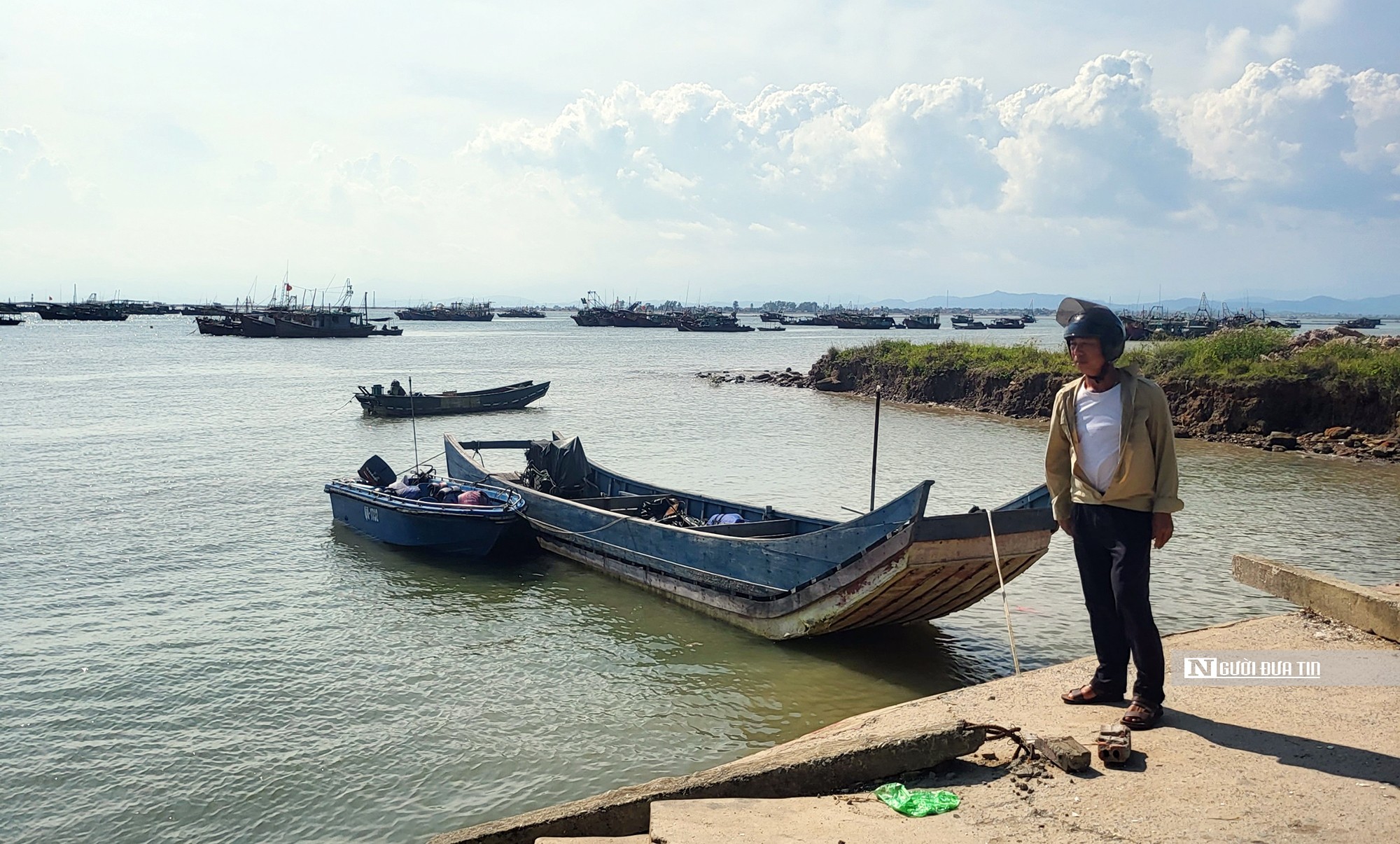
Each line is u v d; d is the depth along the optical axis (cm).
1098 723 542
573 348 9569
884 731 570
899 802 457
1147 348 3841
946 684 1073
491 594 1416
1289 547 1645
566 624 1285
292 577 1495
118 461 2572
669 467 2550
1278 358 3372
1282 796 435
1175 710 554
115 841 771
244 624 1266
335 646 1188
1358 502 2055
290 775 865
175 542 1692
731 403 4375
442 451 2847
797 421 3666
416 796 830
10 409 3781
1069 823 423
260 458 2658
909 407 4244
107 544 1677
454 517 1593
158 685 1059
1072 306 562
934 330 15425
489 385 5256
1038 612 1310
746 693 1046
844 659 1152
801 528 1427
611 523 1495
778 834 425
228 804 820
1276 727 518
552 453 1831
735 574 1270
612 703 1017
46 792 840
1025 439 3175
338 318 11256
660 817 446
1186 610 1288
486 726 962
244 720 975
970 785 479
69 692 1040
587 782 850
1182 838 401
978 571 1083
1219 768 469
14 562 1552
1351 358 3169
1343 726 514
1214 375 3275
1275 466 2562
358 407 4000
